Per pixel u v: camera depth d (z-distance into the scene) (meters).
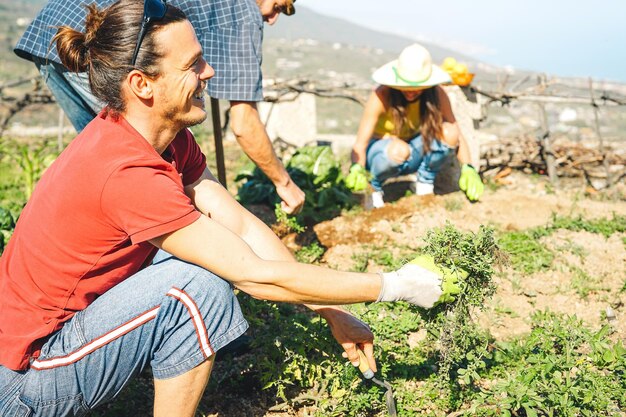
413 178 6.72
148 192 2.16
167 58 2.17
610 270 4.53
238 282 2.27
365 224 5.23
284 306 3.78
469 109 6.66
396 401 3.00
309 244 4.93
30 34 3.35
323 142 8.72
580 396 2.84
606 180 7.09
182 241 2.21
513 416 2.92
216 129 4.58
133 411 3.02
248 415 3.01
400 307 3.82
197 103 2.33
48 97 10.10
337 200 5.69
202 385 2.41
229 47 3.57
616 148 7.92
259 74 3.65
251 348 3.43
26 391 2.29
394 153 5.45
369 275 2.42
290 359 3.09
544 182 6.98
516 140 7.81
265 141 3.72
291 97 9.12
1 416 2.31
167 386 2.38
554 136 8.23
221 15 3.56
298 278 2.27
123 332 2.29
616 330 3.77
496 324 3.78
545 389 2.79
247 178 6.06
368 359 2.72
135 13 2.15
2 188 7.24
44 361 2.28
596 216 5.54
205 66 2.32
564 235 5.07
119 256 2.31
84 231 2.22
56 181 2.25
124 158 2.19
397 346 3.46
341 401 2.90
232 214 2.72
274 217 5.60
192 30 2.24
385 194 6.34
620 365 3.05
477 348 2.86
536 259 4.57
